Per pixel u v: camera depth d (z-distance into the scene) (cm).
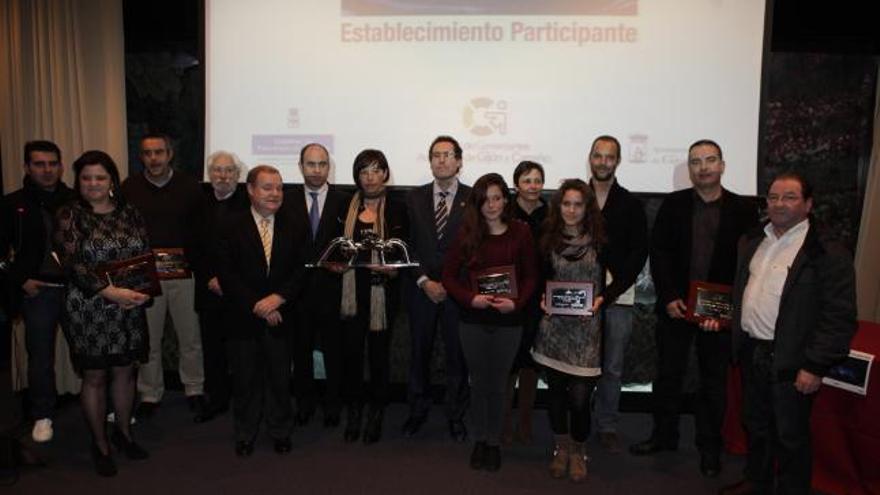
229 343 297
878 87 372
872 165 370
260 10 377
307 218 322
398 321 393
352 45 376
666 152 367
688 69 363
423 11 372
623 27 364
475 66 372
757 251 251
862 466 260
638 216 306
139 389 361
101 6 394
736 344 259
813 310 228
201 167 385
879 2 368
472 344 283
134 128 412
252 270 292
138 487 275
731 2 359
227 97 381
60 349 384
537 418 368
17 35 384
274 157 382
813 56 380
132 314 287
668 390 312
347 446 320
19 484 277
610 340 319
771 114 383
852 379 259
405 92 376
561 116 370
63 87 393
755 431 258
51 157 309
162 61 407
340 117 379
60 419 358
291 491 272
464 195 317
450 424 331
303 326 334
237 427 307
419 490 274
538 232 305
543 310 280
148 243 294
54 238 274
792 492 241
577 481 284
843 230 389
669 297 301
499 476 289
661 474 295
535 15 368
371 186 312
